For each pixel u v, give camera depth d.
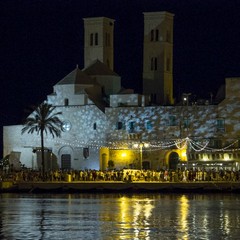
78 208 181.88
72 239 134.75
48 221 157.50
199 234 139.12
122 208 181.38
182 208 180.88
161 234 139.12
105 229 145.38
